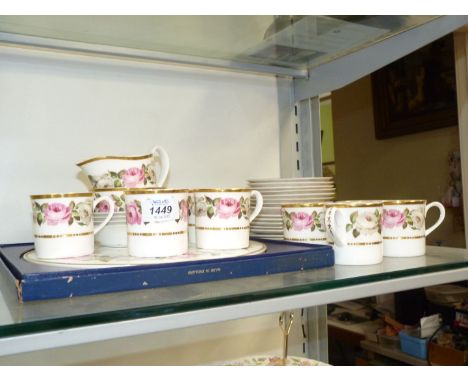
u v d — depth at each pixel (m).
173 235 0.51
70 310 0.36
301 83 0.95
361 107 2.06
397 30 0.73
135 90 0.81
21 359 0.71
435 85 1.66
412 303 1.47
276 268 0.51
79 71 0.76
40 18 0.63
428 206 0.66
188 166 0.86
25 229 0.71
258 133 0.94
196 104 0.87
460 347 1.22
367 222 0.56
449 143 1.65
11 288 0.45
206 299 0.40
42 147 0.73
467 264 0.57
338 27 0.71
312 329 0.97
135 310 0.37
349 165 2.14
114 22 0.66
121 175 0.61
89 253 0.52
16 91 0.71
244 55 0.85
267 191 0.74
